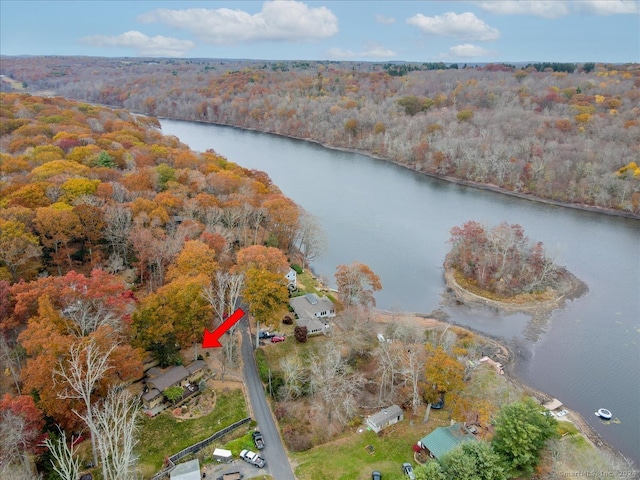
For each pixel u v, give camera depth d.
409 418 62.84
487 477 46.19
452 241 115.75
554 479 48.06
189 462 51.69
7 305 60.59
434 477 45.41
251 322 82.19
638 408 71.81
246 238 103.06
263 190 118.81
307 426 59.16
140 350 60.62
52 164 103.19
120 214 85.31
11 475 42.72
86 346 50.66
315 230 112.50
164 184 108.12
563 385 76.94
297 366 66.31
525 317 97.06
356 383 66.25
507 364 81.75
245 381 67.50
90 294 61.12
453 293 104.94
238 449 55.19
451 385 59.09
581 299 103.75
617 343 88.62
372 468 53.81
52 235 78.56
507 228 109.25
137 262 85.94
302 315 84.12
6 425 44.41
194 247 78.00
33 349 52.12
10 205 82.75
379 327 86.00
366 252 122.62
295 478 51.72
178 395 61.34
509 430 49.66
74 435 53.38
